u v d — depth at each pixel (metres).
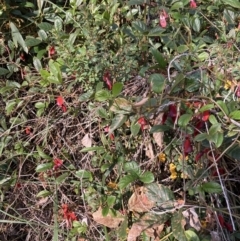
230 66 0.46
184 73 0.44
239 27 0.49
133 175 0.47
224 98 0.44
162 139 0.48
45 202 0.55
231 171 0.47
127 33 0.52
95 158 0.52
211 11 0.54
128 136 0.51
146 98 0.44
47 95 0.55
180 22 0.52
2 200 0.55
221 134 0.40
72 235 0.53
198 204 0.46
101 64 0.49
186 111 0.43
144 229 0.46
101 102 0.51
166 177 0.51
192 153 0.47
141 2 0.53
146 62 0.51
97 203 0.51
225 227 0.46
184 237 0.43
